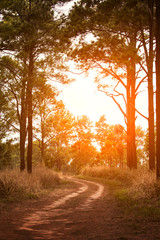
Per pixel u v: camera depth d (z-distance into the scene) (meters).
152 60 14.49
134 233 4.82
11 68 16.44
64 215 7.03
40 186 14.16
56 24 12.95
